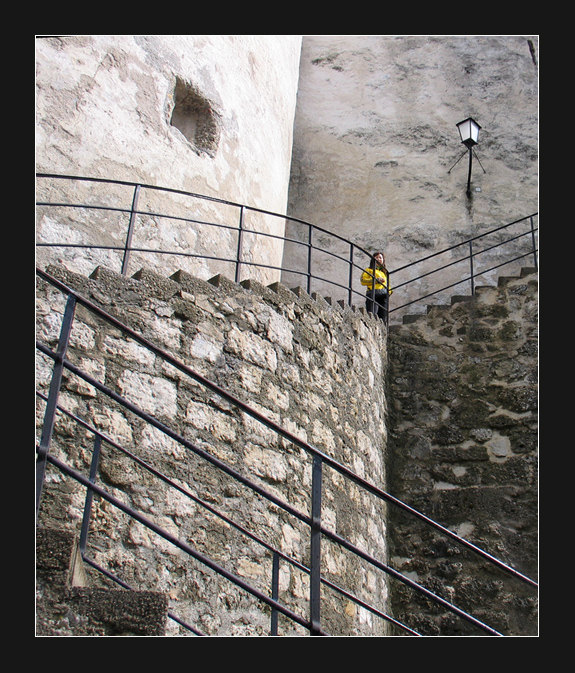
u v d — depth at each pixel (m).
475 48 12.98
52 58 6.97
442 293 11.20
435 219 11.71
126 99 7.39
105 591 3.38
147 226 7.18
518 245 11.41
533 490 8.08
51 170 6.66
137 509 5.06
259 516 5.79
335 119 12.59
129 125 7.34
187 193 6.63
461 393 8.78
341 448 7.12
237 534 5.55
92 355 5.26
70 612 3.28
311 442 6.62
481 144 12.21
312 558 3.49
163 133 7.62
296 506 6.17
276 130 9.51
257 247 8.59
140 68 7.60
